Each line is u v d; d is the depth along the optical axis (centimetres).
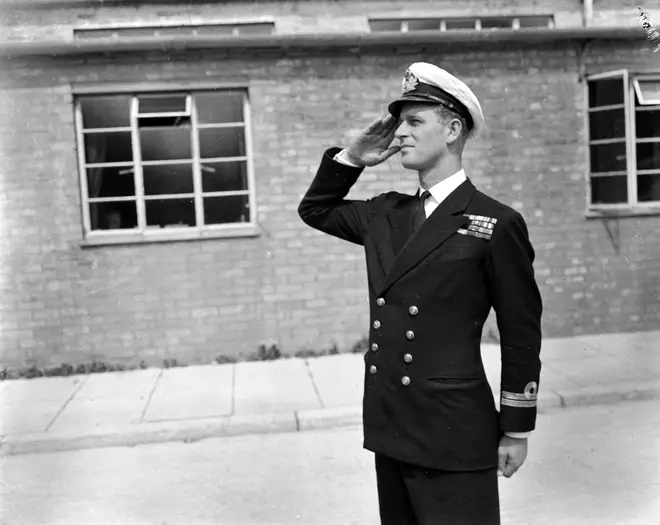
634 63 671
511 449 201
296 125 646
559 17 655
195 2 624
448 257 197
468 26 648
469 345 199
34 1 613
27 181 630
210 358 651
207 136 651
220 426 487
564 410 509
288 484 396
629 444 433
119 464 441
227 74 636
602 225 684
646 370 571
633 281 690
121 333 643
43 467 440
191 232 645
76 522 350
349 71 645
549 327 688
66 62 622
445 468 193
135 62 627
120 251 639
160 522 351
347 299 662
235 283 651
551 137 672
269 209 651
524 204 677
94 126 641
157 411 518
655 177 691
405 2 640
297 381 579
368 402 207
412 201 214
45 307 636
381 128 217
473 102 201
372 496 376
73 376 625
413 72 203
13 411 530
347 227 224
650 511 338
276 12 632
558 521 331
